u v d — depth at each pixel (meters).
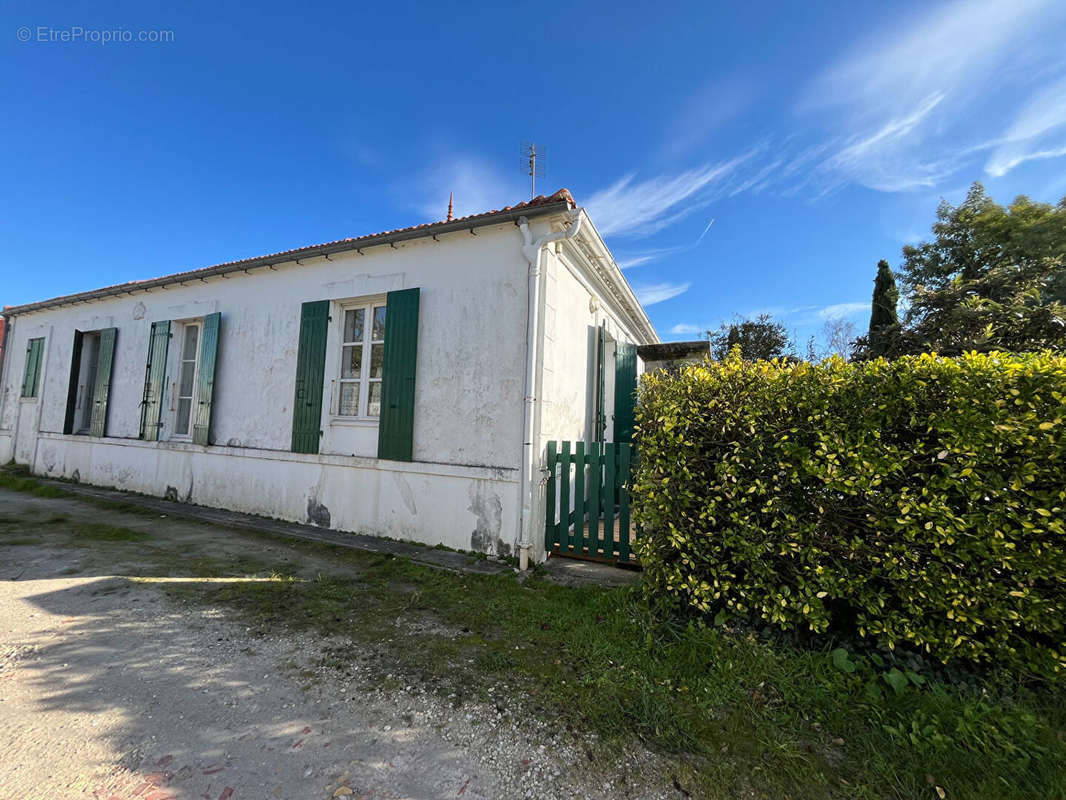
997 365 2.41
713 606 3.09
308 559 4.79
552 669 2.68
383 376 5.61
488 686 2.50
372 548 5.09
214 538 5.45
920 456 2.53
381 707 2.29
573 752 2.00
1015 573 2.30
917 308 10.09
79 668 2.57
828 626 2.69
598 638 2.97
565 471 4.90
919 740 2.02
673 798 1.76
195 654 2.78
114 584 3.86
